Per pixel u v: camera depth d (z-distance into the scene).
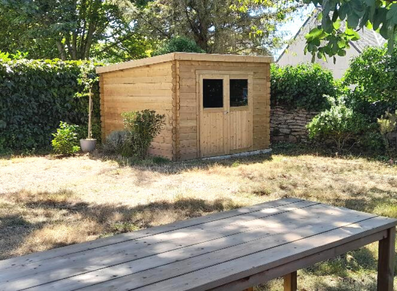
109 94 12.64
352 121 11.15
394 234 2.97
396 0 2.32
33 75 12.16
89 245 2.50
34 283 1.95
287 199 3.67
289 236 2.58
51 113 12.70
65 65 12.94
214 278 1.97
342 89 12.60
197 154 10.55
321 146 12.32
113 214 5.57
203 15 20.55
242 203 6.14
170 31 21.00
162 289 1.86
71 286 1.91
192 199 6.32
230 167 9.32
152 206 6.05
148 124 10.29
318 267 3.87
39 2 20.95
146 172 8.68
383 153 11.02
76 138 11.66
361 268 3.90
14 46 23.81
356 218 2.99
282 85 12.87
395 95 10.97
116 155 11.06
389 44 2.14
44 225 5.14
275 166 9.41
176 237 2.61
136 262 2.20
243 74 11.29
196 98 10.43
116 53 26.92
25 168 9.35
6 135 11.84
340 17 2.02
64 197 6.55
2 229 5.00
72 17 21.97
